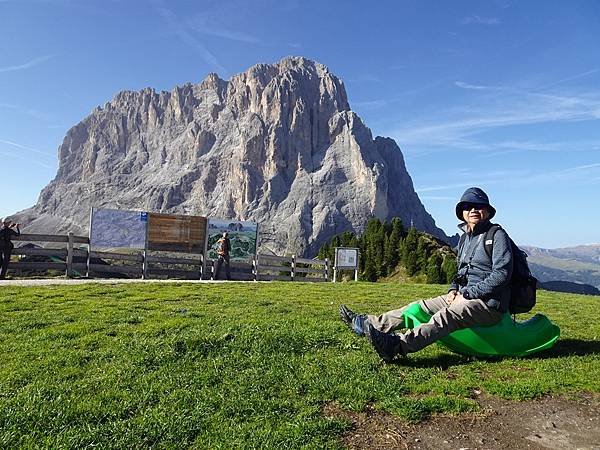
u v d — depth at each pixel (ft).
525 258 24.27
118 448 14.17
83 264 76.95
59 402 17.13
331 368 21.62
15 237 69.56
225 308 39.09
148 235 82.53
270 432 15.06
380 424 16.28
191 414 16.39
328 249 298.35
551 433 15.89
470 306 23.24
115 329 28.76
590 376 21.31
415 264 249.75
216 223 88.48
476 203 23.94
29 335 27.35
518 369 22.45
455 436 15.52
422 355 24.45
